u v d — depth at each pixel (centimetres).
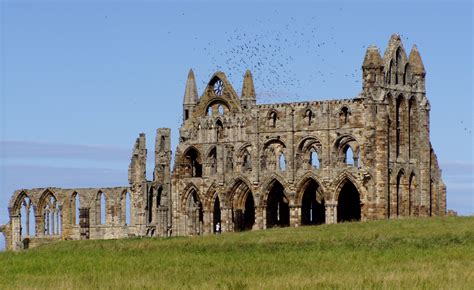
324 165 18650
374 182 18175
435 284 9275
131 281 10188
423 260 11394
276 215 19625
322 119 18712
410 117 19050
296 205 18925
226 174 19688
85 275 10975
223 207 19688
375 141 18200
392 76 18638
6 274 11550
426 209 19000
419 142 19075
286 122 19062
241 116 19600
